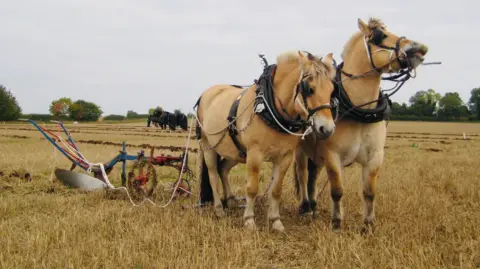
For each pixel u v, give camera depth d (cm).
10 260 522
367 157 646
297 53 630
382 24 632
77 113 10138
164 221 698
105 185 959
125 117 11362
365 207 666
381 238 586
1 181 1073
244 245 579
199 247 593
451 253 554
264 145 650
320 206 865
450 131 5400
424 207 765
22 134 3759
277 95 634
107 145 2520
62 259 524
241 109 689
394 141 3431
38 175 1205
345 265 517
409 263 509
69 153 1016
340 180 655
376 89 625
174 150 2095
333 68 588
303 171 793
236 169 1473
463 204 848
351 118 622
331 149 649
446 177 1133
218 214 786
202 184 852
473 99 10044
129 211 780
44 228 644
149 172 917
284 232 668
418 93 10294
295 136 661
